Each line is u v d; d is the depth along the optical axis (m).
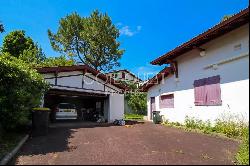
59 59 32.91
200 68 13.96
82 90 18.23
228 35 11.94
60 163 6.29
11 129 11.48
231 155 7.20
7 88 9.98
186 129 13.69
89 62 37.72
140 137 10.72
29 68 12.43
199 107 13.96
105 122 19.69
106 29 36.56
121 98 21.08
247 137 7.21
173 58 16.28
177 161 6.44
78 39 37.88
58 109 20.84
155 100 20.14
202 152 7.58
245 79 10.94
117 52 37.41
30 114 11.51
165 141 9.60
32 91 11.57
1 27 10.52
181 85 15.88
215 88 12.73
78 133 12.18
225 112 11.99
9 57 11.61
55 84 16.66
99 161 6.45
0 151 7.51
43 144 9.07
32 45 41.66
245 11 9.66
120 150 7.86
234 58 11.52
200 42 13.03
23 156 7.14
